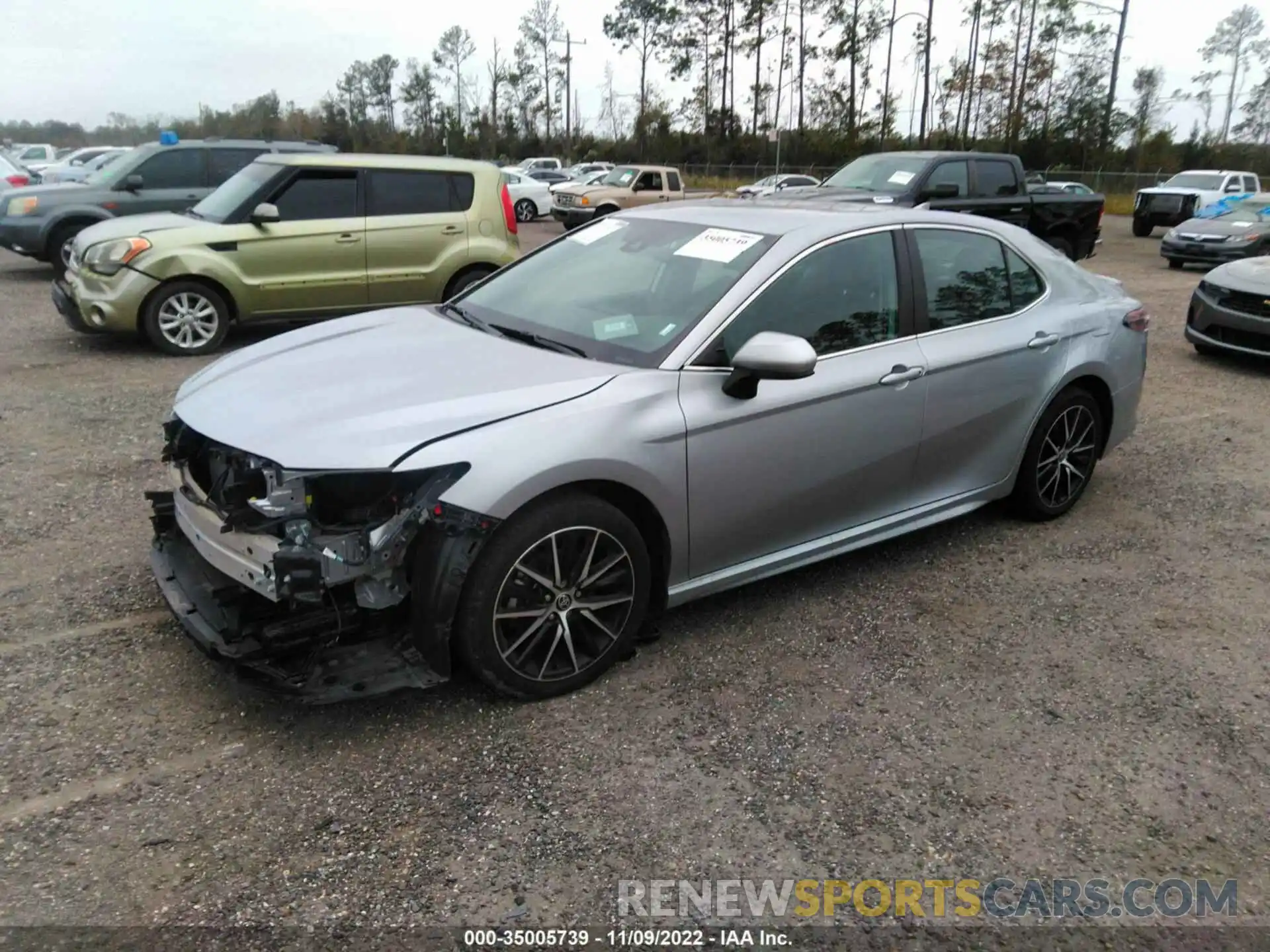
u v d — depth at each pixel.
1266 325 8.66
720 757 3.04
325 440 2.88
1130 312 5.17
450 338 3.76
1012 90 54.66
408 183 8.86
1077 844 2.74
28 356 8.09
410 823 2.69
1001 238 4.64
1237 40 73.00
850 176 13.34
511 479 2.93
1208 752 3.18
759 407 3.53
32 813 2.65
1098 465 6.12
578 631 3.32
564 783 2.88
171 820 2.65
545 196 27.31
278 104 79.62
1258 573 4.56
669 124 62.09
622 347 3.55
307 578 2.77
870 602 4.14
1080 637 3.91
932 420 4.16
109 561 4.18
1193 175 27.44
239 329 9.66
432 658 3.00
